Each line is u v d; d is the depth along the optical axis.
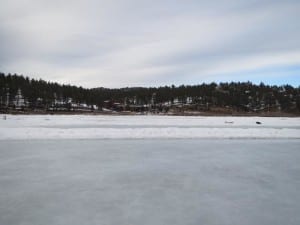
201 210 5.47
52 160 9.78
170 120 38.56
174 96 95.06
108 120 36.44
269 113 78.69
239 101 91.75
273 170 8.77
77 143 13.63
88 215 5.16
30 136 15.09
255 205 5.78
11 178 7.55
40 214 5.19
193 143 14.22
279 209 5.57
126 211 5.37
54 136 15.28
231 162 9.86
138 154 11.09
